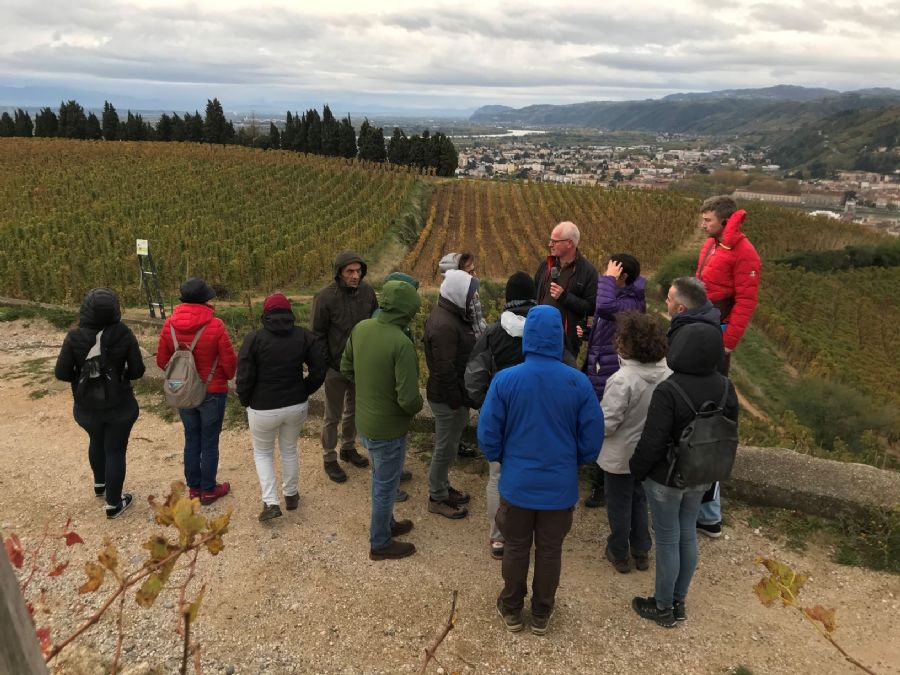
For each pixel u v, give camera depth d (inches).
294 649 127.9
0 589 36.2
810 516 169.8
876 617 135.9
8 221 926.4
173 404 170.2
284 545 164.6
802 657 125.6
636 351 136.4
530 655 126.5
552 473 122.3
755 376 866.1
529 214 1523.1
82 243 811.4
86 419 169.9
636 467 123.8
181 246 853.8
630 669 123.0
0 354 368.8
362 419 149.3
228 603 141.6
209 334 173.2
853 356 995.9
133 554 160.6
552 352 122.9
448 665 123.7
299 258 892.0
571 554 161.5
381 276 975.6
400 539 168.6
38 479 201.2
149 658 124.2
